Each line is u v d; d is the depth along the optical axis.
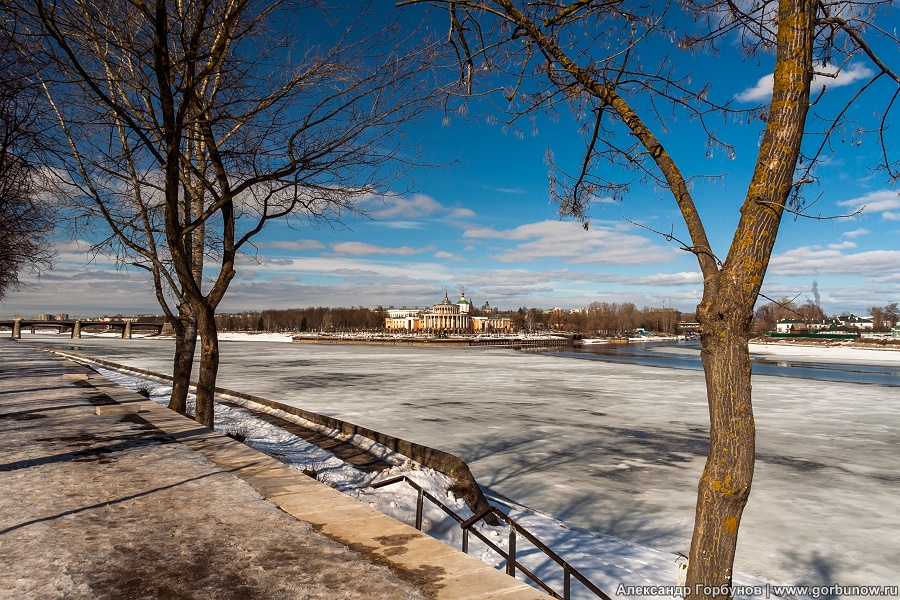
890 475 14.08
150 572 4.54
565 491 12.52
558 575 7.34
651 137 4.06
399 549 5.11
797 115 3.38
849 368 57.94
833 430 20.14
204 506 6.34
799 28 3.39
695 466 14.69
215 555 4.91
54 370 28.55
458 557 4.93
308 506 6.38
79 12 9.37
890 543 9.71
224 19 9.12
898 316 179.38
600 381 37.25
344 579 4.39
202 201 14.23
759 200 3.40
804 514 11.21
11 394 17.25
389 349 91.75
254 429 16.08
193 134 12.54
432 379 37.44
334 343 124.31
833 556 9.14
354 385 32.97
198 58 9.11
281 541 5.27
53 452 9.10
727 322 3.45
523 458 15.47
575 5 4.54
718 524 3.46
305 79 10.05
